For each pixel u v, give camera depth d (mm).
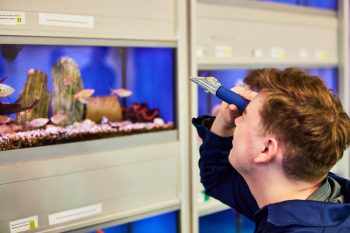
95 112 1260
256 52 1577
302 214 728
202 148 1095
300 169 746
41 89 1147
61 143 1141
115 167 1224
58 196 1126
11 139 1070
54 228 1126
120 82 1325
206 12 1401
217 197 1126
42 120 1146
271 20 1611
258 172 795
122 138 1245
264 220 782
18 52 1096
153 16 1248
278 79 797
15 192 1057
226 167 1087
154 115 1374
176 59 1320
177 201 1369
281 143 741
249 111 794
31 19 1040
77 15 1106
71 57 1206
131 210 1260
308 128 708
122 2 1181
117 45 1190
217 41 1451
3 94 1077
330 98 772
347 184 859
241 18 1511
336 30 1883
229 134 1033
